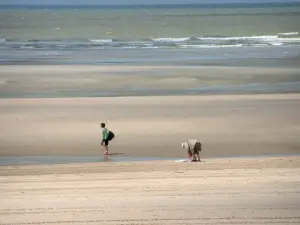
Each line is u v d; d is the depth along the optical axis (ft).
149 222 71.61
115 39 553.23
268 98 218.38
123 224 71.00
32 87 248.11
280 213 75.20
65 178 104.83
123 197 85.51
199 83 257.96
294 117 186.29
